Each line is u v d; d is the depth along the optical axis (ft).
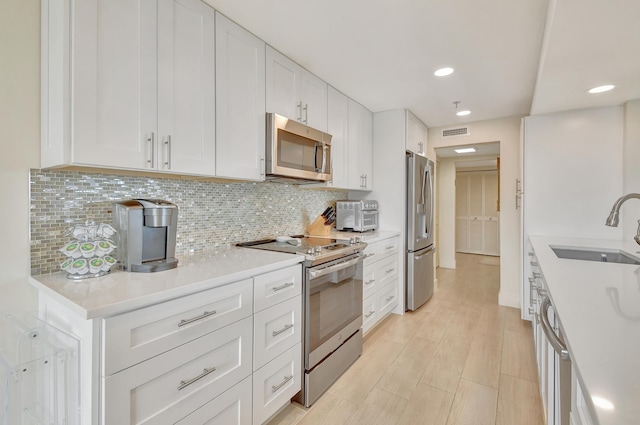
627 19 4.50
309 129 7.36
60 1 3.74
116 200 5.10
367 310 8.63
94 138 3.87
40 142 4.29
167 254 4.95
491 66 7.47
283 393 5.51
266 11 5.46
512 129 11.74
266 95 6.51
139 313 3.45
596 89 7.42
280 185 8.62
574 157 9.22
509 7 5.22
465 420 5.64
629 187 8.29
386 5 5.25
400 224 10.90
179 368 3.87
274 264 5.24
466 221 24.95
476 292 13.64
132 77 4.25
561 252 7.78
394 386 6.67
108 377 3.20
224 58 5.58
